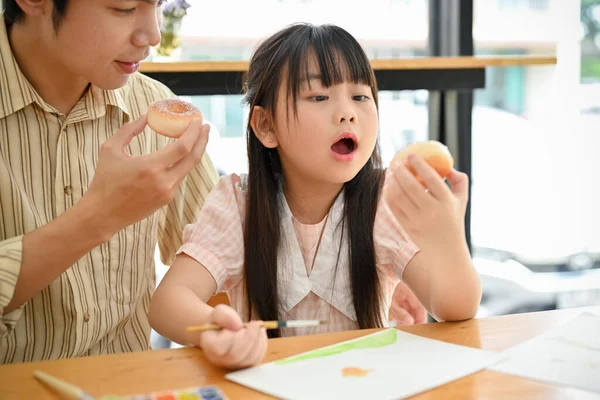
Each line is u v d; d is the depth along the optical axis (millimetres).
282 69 1244
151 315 1133
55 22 1111
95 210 1044
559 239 2824
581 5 2695
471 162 2555
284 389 779
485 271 2744
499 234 2748
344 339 967
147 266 1438
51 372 854
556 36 2695
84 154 1331
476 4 2576
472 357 871
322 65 1212
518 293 2770
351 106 1217
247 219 1321
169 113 1061
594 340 934
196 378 830
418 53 2613
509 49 2658
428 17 2605
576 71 2727
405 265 1229
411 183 1047
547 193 2785
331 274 1316
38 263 1059
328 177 1226
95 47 1118
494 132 2658
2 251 1048
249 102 1336
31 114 1278
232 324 876
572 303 2781
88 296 1308
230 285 1311
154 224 1443
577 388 777
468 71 2256
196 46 2293
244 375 828
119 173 1021
